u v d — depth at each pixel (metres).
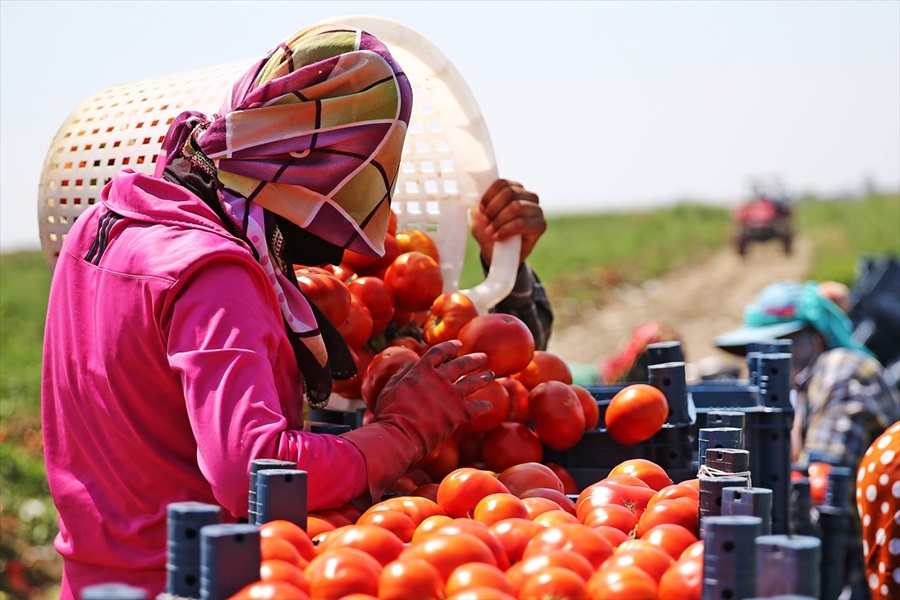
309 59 2.43
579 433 2.96
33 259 57.91
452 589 1.68
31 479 12.59
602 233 72.31
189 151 2.46
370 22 3.22
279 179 2.39
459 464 2.96
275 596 1.55
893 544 3.16
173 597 1.64
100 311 2.30
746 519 1.63
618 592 1.68
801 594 1.53
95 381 2.30
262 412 2.13
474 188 3.66
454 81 3.50
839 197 117.25
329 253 2.57
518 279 3.75
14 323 30.20
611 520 2.14
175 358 2.16
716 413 2.74
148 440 2.26
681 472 3.02
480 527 1.89
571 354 29.47
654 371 3.07
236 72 3.22
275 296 2.35
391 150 2.51
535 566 1.74
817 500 4.98
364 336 3.04
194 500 2.26
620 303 41.91
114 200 2.44
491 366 2.88
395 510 2.14
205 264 2.21
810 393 5.91
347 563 1.69
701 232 70.88
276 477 1.91
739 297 41.91
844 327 6.95
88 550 2.32
